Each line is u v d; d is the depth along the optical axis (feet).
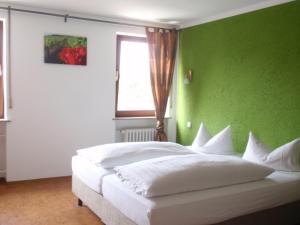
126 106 16.46
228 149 12.71
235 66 13.41
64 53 14.14
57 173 14.56
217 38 14.29
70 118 14.61
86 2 12.59
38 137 14.02
